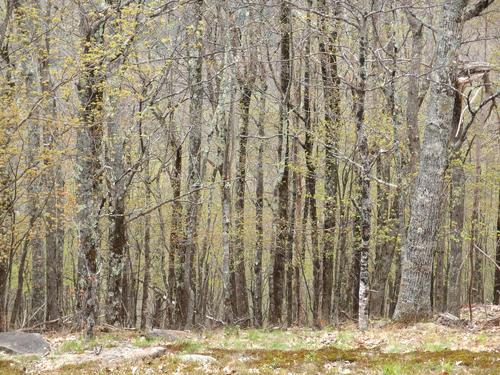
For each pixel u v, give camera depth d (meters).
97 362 12.59
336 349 13.16
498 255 26.52
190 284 25.14
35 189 21.33
